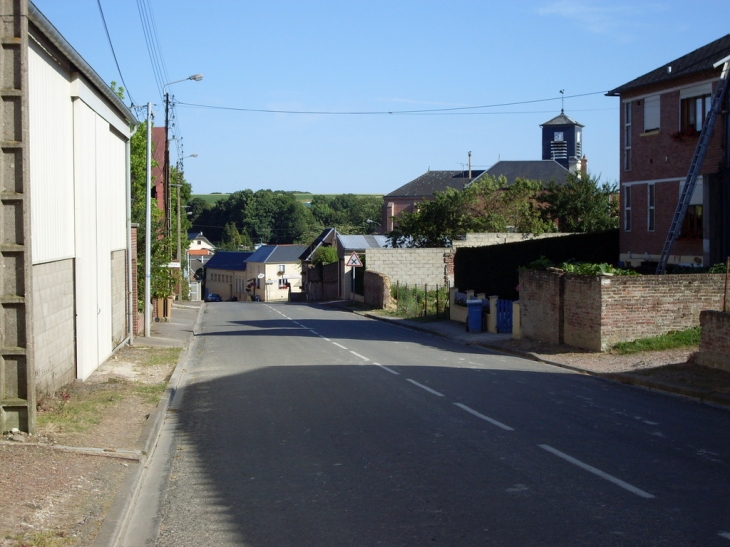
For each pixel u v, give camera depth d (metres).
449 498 7.36
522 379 15.88
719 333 15.19
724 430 10.57
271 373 17.06
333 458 9.11
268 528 6.67
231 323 36.03
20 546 5.90
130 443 9.91
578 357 18.95
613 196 58.75
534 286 22.98
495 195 55.09
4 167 9.42
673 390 14.02
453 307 32.59
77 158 14.50
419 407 12.44
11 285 9.57
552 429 10.61
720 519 6.62
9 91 9.35
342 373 16.88
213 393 14.63
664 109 27.20
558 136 99.44
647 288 19.67
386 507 7.13
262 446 9.91
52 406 11.79
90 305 16.12
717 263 23.81
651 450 9.31
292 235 131.12
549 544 6.04
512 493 7.48
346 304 50.91
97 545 6.09
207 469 8.88
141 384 15.27
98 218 17.25
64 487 7.65
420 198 100.81
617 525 6.48
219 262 110.00
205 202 144.50
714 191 24.52
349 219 147.12
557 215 56.19
